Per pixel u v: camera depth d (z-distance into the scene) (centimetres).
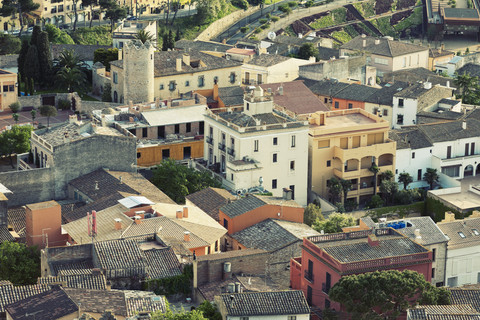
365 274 15962
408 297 15888
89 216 19262
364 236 17650
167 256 17250
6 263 18200
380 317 15675
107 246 17050
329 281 16662
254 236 19538
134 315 14512
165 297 16575
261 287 16850
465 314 14962
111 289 16238
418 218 19175
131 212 19750
